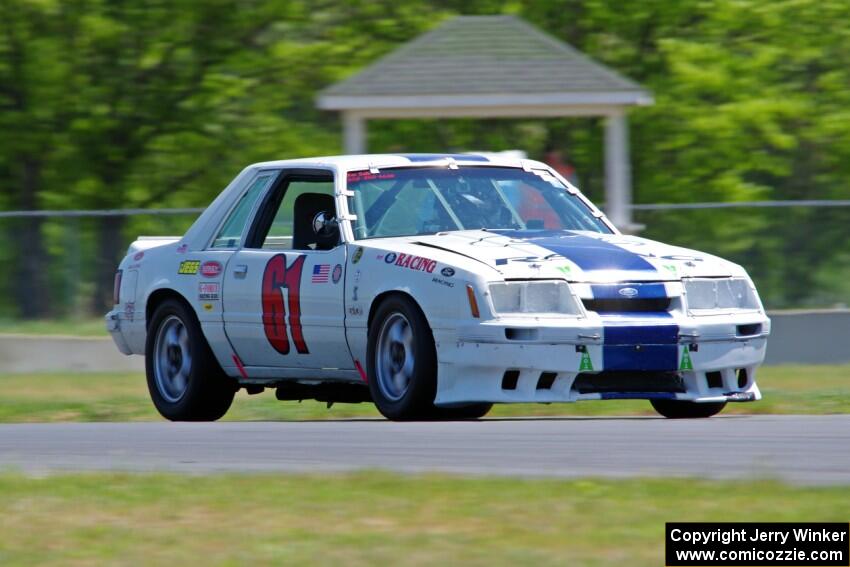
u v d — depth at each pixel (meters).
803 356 60.03
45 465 25.81
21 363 62.19
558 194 36.16
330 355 34.00
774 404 37.53
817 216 60.41
